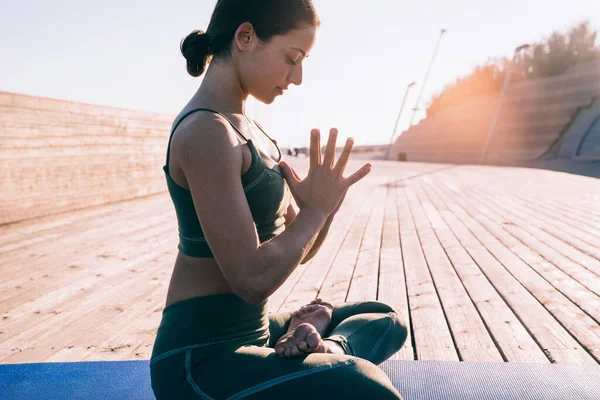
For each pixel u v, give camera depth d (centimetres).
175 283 127
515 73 3738
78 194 813
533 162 2795
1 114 655
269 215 126
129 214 771
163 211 797
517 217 685
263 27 119
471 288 350
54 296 359
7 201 679
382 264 432
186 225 121
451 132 3928
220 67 125
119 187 926
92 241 564
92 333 283
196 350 120
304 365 111
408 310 306
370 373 110
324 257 465
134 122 973
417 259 447
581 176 1439
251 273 109
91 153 842
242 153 115
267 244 112
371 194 1059
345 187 120
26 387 198
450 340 254
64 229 643
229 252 109
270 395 109
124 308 328
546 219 661
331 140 118
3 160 669
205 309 122
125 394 190
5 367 220
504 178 1445
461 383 192
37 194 728
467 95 4312
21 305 341
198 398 115
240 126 122
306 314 160
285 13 118
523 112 3309
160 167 1087
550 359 227
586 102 2852
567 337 252
